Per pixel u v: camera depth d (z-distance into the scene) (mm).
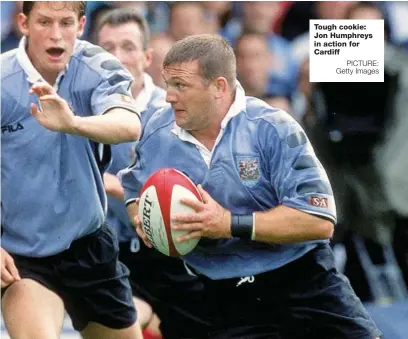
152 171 17953
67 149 17891
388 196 27719
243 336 18562
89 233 18719
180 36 30406
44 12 17406
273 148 17250
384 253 27609
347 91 27828
